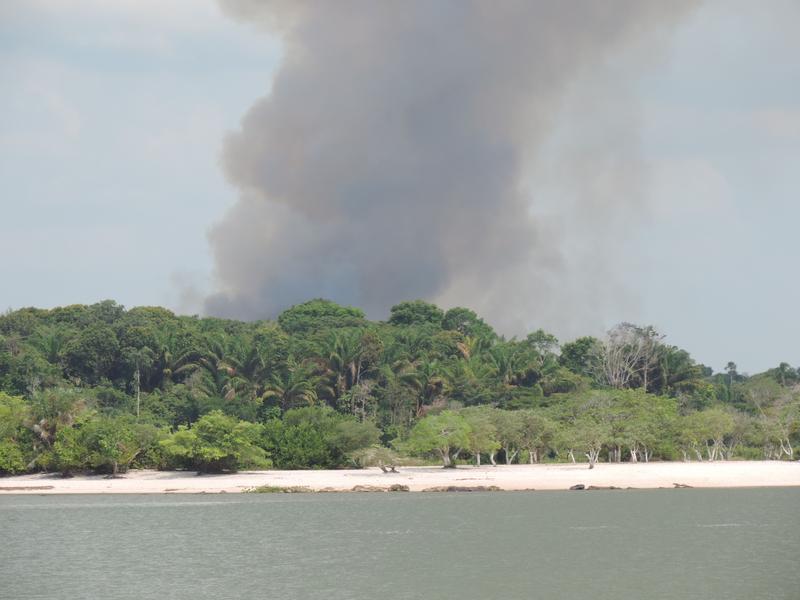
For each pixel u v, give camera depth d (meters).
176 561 189.00
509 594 157.88
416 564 185.25
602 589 161.12
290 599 154.38
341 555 195.38
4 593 159.75
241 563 186.88
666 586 163.00
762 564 182.50
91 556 194.62
